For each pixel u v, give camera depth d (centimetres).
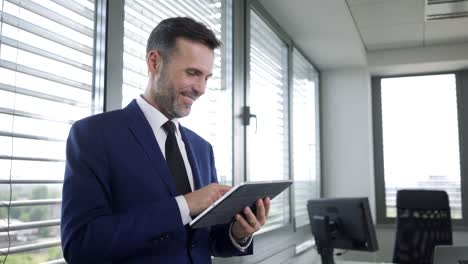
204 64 107
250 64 278
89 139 97
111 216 90
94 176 94
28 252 114
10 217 109
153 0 177
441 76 468
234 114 243
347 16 307
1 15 108
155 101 112
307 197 403
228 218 109
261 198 111
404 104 477
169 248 102
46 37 122
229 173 240
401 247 365
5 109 109
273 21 311
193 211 96
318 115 445
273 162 317
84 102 136
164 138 112
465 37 404
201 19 220
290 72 350
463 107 455
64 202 91
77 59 134
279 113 335
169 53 106
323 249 227
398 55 437
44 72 121
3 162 108
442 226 360
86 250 86
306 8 294
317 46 376
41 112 120
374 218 457
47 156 121
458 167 454
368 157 433
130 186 98
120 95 146
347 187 438
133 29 162
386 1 317
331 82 452
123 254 90
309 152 416
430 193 368
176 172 109
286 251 304
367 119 437
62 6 128
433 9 334
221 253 125
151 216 91
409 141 472
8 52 110
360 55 402
